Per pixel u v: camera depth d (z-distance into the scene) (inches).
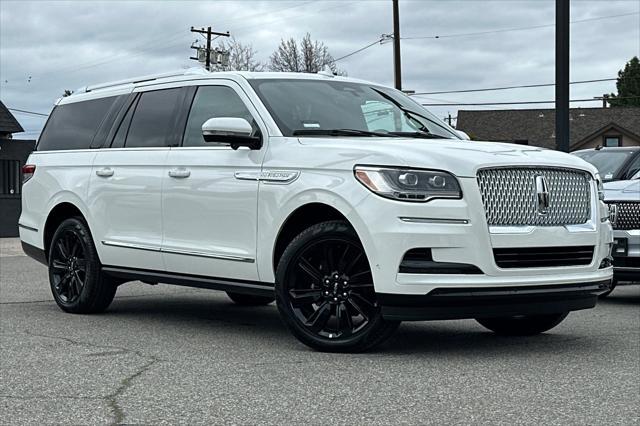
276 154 237.6
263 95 254.1
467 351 228.7
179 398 174.6
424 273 206.2
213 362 212.1
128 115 298.7
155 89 293.1
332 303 223.5
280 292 229.8
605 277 232.7
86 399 174.6
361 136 246.2
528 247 214.7
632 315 311.9
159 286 421.1
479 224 208.5
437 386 184.2
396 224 207.9
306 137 240.2
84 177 304.8
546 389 181.9
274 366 206.2
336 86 271.6
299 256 226.8
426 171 210.1
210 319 297.3
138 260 280.8
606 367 206.2
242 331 267.3
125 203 285.4
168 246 267.6
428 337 255.3
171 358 218.1
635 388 183.2
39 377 195.5
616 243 343.3
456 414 161.5
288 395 176.4
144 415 161.9
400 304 208.7
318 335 226.1
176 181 265.1
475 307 211.0
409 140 235.3
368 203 211.9
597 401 171.3
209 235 255.1
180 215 264.2
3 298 361.4
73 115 327.9
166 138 277.3
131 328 273.4
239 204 244.7
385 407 166.7
